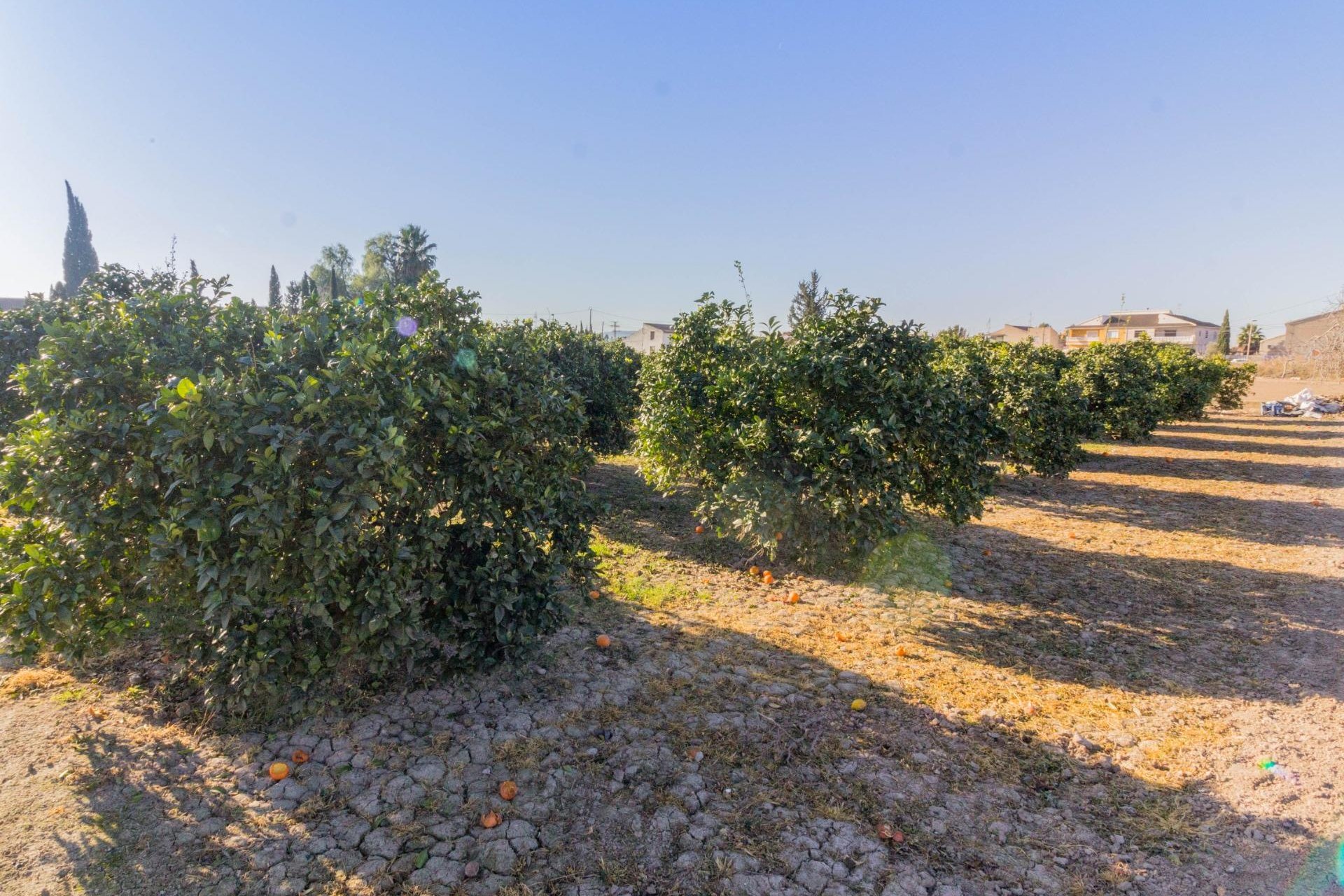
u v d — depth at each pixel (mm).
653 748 4230
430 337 4762
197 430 3535
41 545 3742
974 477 7648
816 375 7066
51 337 4043
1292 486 14242
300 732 4207
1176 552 9203
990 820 3705
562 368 12828
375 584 3969
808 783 3961
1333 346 53156
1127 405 18219
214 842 3279
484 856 3275
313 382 3711
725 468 7641
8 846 3172
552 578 5012
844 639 6039
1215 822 3723
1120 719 4812
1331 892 3176
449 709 4566
